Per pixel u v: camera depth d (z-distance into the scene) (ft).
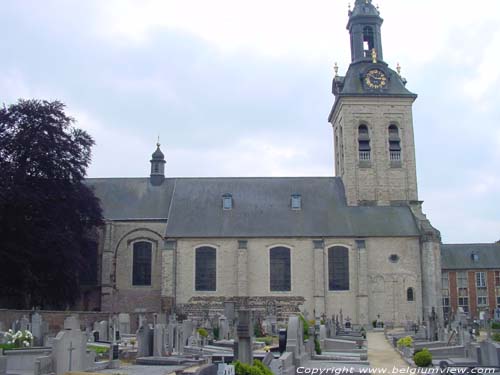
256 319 161.99
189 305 200.13
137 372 78.69
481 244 290.97
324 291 200.13
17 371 74.38
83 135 187.93
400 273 202.39
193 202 216.74
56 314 141.28
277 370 65.16
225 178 226.79
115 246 210.59
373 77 225.15
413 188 217.77
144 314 171.53
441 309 198.29
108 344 114.93
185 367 85.92
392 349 122.72
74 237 177.58
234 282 202.28
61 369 72.23
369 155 220.84
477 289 280.72
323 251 202.59
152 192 224.94
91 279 207.41
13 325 119.24
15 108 177.68
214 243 204.85
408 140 221.25
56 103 182.60
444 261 284.41
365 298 198.08
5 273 164.14
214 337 144.25
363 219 209.56
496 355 77.05
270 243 204.64
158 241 211.82
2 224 164.35
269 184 223.92
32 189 170.50
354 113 222.89
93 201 189.16
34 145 173.17
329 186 223.71
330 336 146.72
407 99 223.51
